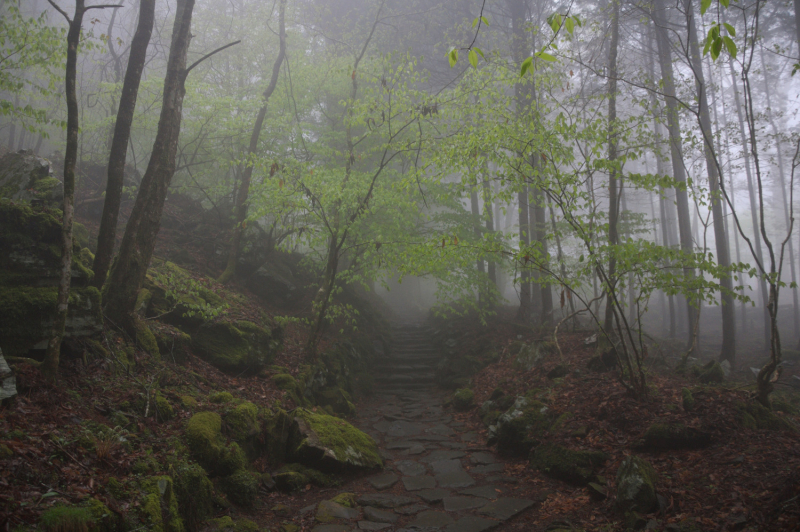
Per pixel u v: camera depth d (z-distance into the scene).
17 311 4.66
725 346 11.82
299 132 12.16
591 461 5.38
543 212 14.34
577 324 11.48
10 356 4.39
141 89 11.16
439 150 8.14
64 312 4.36
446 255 7.61
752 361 12.55
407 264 8.13
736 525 3.53
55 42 7.11
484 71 8.59
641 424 5.71
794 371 11.33
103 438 3.87
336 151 11.64
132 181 12.52
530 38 12.27
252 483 4.82
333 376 10.35
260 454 5.72
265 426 6.05
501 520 4.62
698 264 6.00
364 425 8.86
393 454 7.07
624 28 14.02
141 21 6.00
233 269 11.04
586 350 9.18
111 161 5.95
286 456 5.95
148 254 6.42
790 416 6.86
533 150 6.71
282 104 13.13
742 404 5.71
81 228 8.95
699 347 13.84
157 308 7.31
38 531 2.48
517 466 6.14
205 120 11.73
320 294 9.51
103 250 5.93
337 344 11.99
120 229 10.52
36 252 5.19
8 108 5.98
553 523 4.39
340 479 5.77
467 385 11.03
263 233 13.05
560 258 10.07
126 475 3.57
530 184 6.72
